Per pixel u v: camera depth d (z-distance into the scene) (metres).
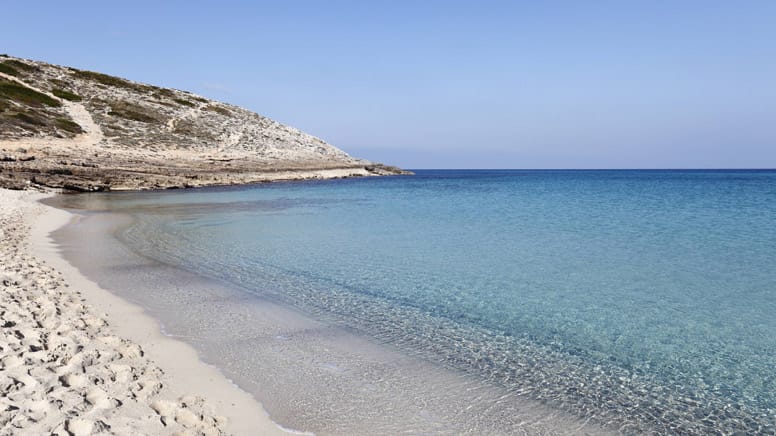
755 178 109.75
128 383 5.90
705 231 21.55
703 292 11.54
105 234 18.55
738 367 7.47
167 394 5.87
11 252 13.40
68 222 21.64
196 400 5.81
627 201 39.22
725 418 6.02
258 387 6.41
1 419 4.47
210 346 7.75
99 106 67.06
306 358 7.46
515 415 5.95
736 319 9.66
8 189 37.44
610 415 6.03
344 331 8.73
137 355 6.99
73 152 48.38
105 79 78.50
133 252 15.21
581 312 10.04
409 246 17.44
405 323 9.27
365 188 56.44
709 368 7.43
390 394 6.37
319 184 63.31
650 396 6.54
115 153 52.03
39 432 4.35
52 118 56.97
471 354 7.83
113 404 5.20
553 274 13.30
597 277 12.95
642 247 17.38
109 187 44.84
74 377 5.73
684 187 65.25
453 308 10.23
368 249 16.77
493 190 56.56
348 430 5.46
